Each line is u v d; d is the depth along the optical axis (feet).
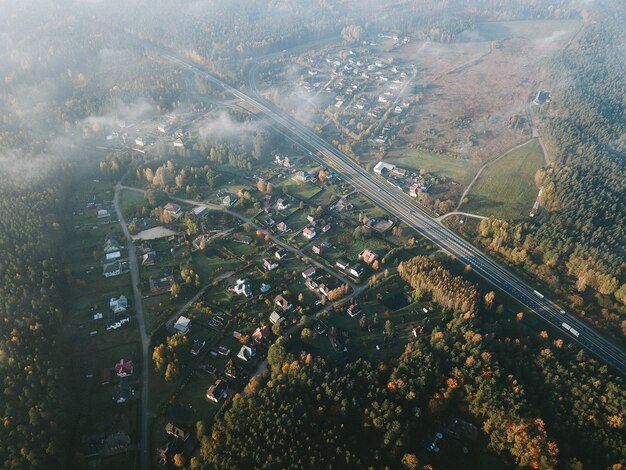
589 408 622.13
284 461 536.83
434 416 625.41
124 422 619.26
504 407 605.31
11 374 621.72
